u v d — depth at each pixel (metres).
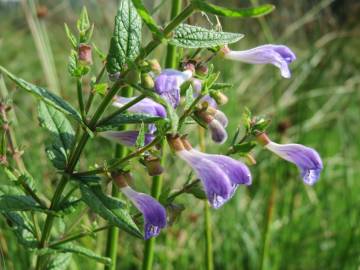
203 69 0.12
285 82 0.32
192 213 0.23
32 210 0.11
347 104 0.31
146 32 0.27
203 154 0.11
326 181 0.26
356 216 0.23
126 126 0.14
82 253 0.11
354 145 0.31
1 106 0.13
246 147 0.12
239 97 0.31
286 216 0.23
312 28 0.34
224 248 0.22
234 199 0.23
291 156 0.12
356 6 0.32
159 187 0.14
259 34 0.36
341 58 0.34
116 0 0.31
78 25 0.11
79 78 0.11
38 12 0.27
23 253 0.17
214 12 0.09
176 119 0.09
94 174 0.11
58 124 0.12
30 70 0.36
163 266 0.20
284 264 0.22
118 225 0.10
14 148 0.13
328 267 0.22
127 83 0.10
